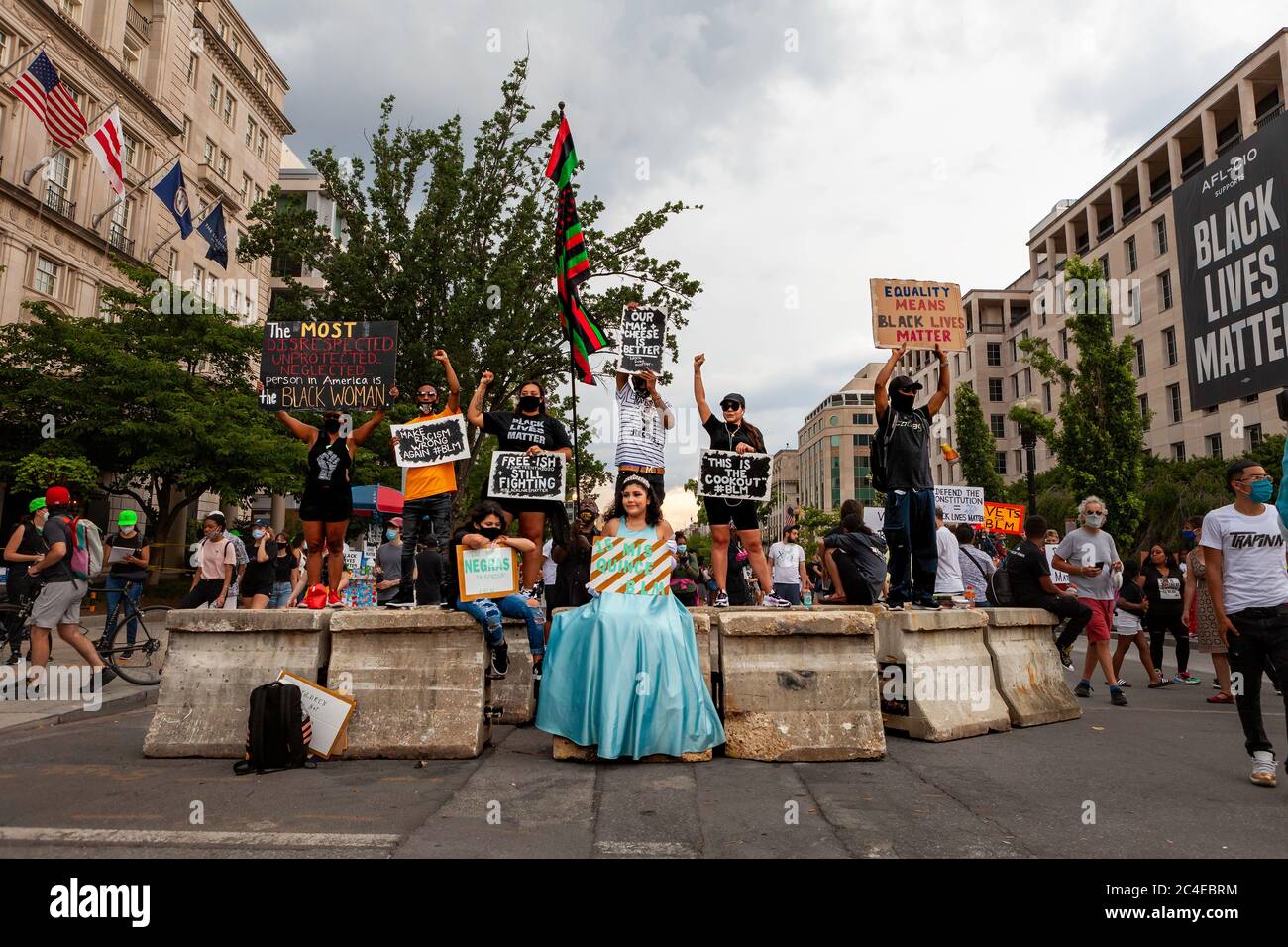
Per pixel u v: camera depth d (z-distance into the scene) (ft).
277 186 74.49
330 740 17.70
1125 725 22.89
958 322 23.53
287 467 79.61
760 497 23.95
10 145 88.28
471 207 71.31
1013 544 63.57
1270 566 16.20
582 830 12.40
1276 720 23.95
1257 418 114.21
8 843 11.61
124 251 104.32
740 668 18.61
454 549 19.34
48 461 64.85
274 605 43.24
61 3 98.17
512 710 22.81
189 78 120.78
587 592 27.02
